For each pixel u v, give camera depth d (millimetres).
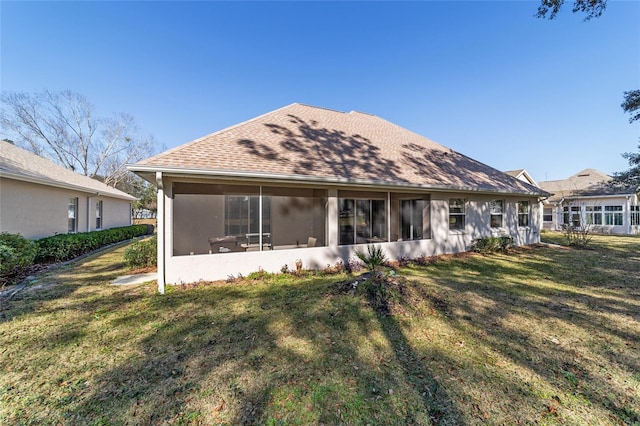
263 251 7793
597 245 14266
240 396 2785
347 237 10336
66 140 29312
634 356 3500
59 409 2619
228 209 8570
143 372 3207
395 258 9906
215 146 7602
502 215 13148
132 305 5430
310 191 9219
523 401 2699
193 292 6246
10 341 3957
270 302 5520
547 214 25469
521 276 7762
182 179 6832
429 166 11531
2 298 5859
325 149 9688
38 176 10719
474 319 4664
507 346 3762
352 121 13250
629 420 2457
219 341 3945
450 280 7289
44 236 11312
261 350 3678
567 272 8242
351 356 3520
